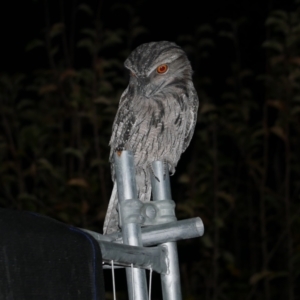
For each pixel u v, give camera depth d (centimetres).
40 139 992
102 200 998
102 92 996
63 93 1038
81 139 1024
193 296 974
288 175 979
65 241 279
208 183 988
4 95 1052
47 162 927
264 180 993
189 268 1009
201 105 1030
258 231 1036
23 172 1008
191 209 922
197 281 1017
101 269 286
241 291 982
